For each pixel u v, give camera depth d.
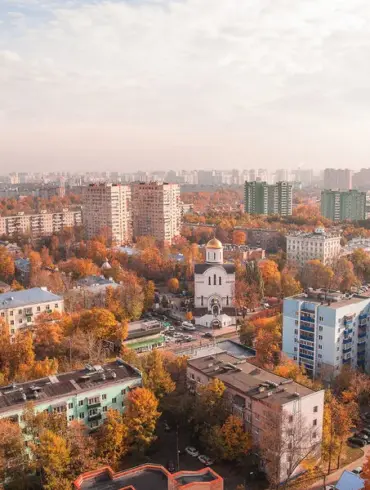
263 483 118.44
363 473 105.12
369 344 183.38
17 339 175.50
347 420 131.00
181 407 133.62
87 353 172.62
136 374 135.62
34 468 110.06
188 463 125.19
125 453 122.62
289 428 117.94
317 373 174.88
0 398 121.94
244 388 127.62
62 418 116.44
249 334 199.50
